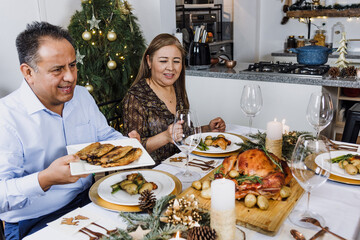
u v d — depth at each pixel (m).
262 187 0.97
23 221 1.25
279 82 2.60
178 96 1.93
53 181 1.05
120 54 2.59
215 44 4.62
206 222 0.84
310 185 0.90
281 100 2.63
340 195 1.08
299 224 0.91
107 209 1.00
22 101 1.24
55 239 0.87
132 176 1.12
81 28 2.50
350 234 0.88
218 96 2.91
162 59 1.74
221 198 0.76
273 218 0.91
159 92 1.83
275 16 4.92
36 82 1.14
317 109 1.48
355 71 2.49
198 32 2.95
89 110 1.49
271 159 1.04
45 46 1.08
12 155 1.17
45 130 1.28
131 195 1.07
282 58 4.62
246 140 1.49
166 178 1.17
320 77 2.47
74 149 1.15
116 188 1.10
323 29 4.65
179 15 4.26
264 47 5.15
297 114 2.59
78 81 2.57
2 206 1.06
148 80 1.84
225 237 0.78
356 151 1.40
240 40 5.04
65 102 1.25
